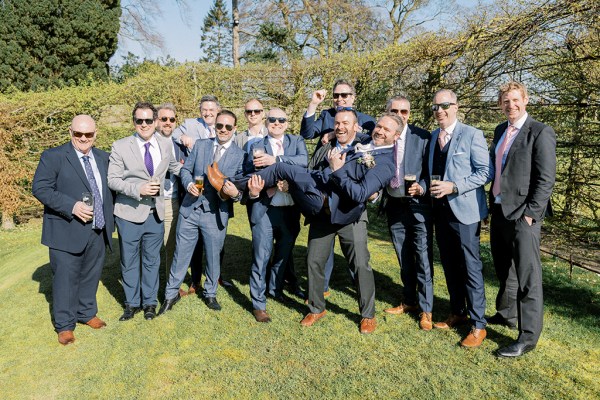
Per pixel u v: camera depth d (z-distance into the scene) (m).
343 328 4.05
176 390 3.25
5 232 9.39
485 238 6.76
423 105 7.62
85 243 4.04
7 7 15.81
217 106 5.34
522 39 5.59
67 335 4.00
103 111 11.05
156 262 4.49
